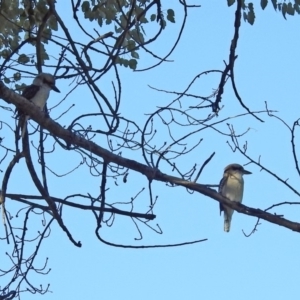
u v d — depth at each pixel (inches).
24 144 308.5
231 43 287.3
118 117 293.3
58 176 315.3
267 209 289.7
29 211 311.9
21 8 400.2
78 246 315.6
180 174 294.0
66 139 288.2
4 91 271.1
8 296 301.4
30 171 309.3
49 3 291.6
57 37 305.4
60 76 300.8
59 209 311.0
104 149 292.4
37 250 313.4
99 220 305.9
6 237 310.7
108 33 295.3
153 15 385.7
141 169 292.5
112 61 287.9
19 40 405.7
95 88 286.7
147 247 307.6
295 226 285.6
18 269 311.3
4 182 311.6
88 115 293.7
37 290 313.3
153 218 304.8
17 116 315.3
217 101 295.0
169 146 295.0
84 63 287.9
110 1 390.3
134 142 297.9
